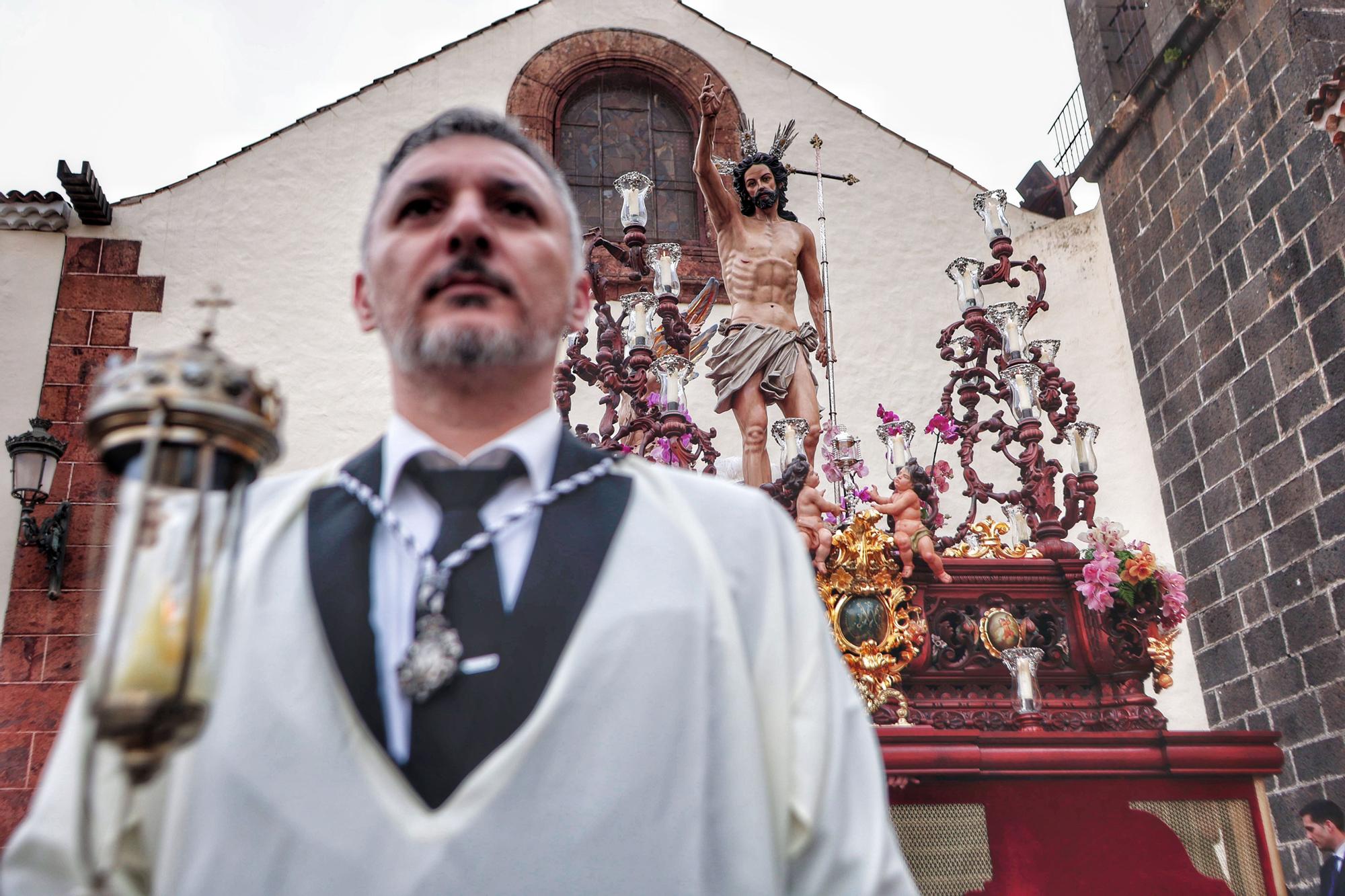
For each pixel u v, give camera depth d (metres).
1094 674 4.57
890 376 10.88
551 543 1.21
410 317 1.35
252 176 10.88
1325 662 7.84
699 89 12.05
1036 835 3.88
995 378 5.71
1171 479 9.84
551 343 1.41
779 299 6.59
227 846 1.02
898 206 11.73
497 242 1.36
